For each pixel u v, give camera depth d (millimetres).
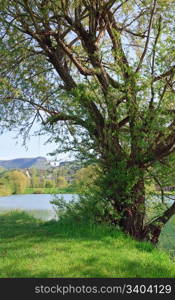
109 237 10727
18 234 12031
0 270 7043
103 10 12727
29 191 80250
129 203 11961
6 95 15273
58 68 14148
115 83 12445
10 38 13148
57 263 7539
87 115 12492
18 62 14469
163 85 11164
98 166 12656
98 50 13094
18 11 12688
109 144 12180
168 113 11164
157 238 12750
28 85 14953
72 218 12742
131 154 11883
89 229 11609
